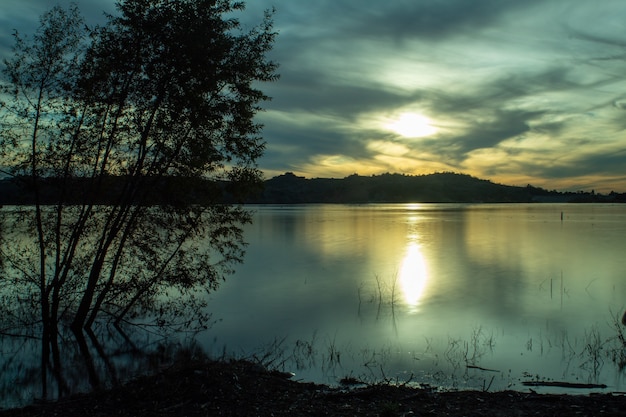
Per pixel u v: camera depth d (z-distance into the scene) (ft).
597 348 44.37
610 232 224.53
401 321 57.36
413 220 344.90
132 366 41.34
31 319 55.88
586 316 59.67
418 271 102.32
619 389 33.91
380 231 234.99
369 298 72.69
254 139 57.77
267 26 54.29
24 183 49.11
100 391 30.60
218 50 50.96
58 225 50.34
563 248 153.17
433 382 35.45
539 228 254.06
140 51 50.31
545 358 41.75
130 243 55.57
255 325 55.83
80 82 48.60
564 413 25.86
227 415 25.43
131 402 27.40
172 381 29.45
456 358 41.86
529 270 103.14
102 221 54.54
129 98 51.19
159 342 49.08
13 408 29.09
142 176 53.78
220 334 51.88
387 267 108.78
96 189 51.90
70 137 50.29
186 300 69.67
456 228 256.32
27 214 51.06
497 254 136.05
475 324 55.47
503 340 47.88
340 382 34.83
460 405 27.76
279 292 77.87
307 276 95.25
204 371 30.58
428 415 25.85
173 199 55.72
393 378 36.19
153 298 60.80
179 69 50.49
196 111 51.85
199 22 50.19
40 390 35.19
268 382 31.40
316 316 60.39
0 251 52.60
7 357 44.34
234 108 54.65
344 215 449.06
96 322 56.59
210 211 58.18
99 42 49.57
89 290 54.03
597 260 121.08
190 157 54.65
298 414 25.76
